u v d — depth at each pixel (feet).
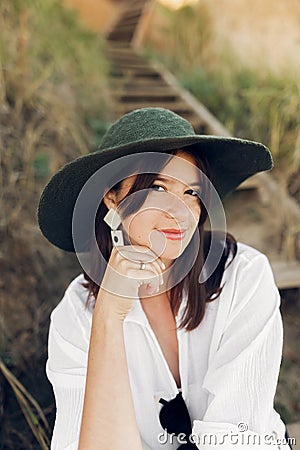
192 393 3.73
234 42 12.61
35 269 7.39
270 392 3.39
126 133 3.41
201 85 12.60
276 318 3.57
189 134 3.46
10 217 7.38
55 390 3.63
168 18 15.33
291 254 8.40
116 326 3.13
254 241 8.77
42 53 9.73
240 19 12.62
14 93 8.45
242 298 3.62
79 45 11.28
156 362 3.66
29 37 9.30
